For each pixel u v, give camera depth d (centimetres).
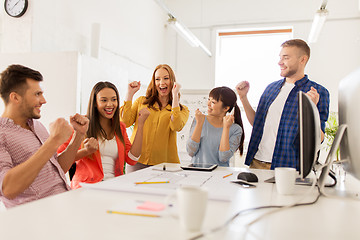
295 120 190
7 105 127
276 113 200
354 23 491
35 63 262
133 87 221
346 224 69
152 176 119
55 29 305
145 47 517
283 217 74
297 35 517
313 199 93
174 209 75
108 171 169
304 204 86
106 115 171
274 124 199
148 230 62
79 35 344
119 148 176
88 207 78
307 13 514
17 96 125
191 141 198
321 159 455
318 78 500
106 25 399
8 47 283
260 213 77
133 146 187
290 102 194
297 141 188
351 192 103
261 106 209
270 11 532
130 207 76
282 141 193
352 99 97
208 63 562
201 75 566
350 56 491
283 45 198
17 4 277
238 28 546
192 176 123
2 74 125
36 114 129
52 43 302
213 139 199
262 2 536
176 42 585
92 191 96
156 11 560
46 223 66
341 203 89
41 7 286
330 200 92
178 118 214
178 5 579
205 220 70
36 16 280
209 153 199
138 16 491
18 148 122
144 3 512
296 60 192
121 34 439
